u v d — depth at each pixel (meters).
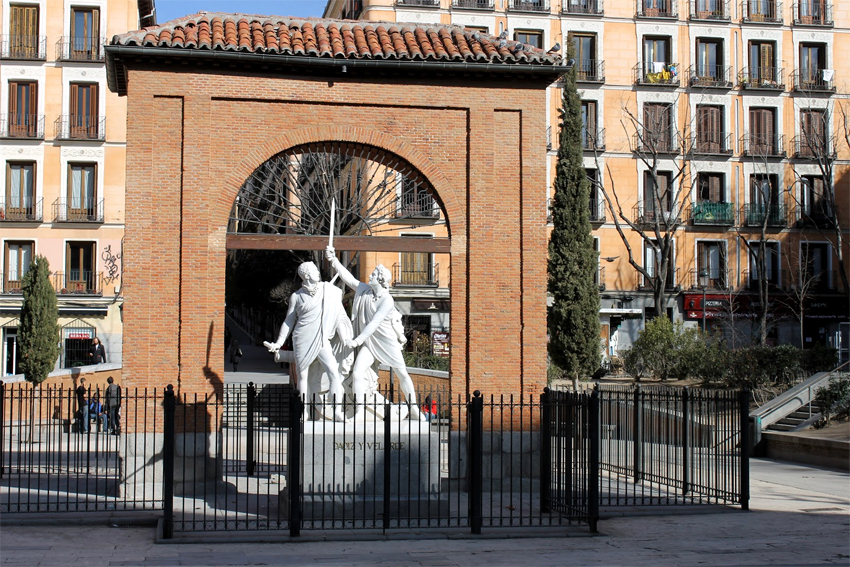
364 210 35.66
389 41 19.92
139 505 16.72
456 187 19.55
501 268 19.53
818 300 51.12
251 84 18.86
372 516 15.73
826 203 51.94
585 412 15.86
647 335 39.44
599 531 15.26
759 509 17.58
